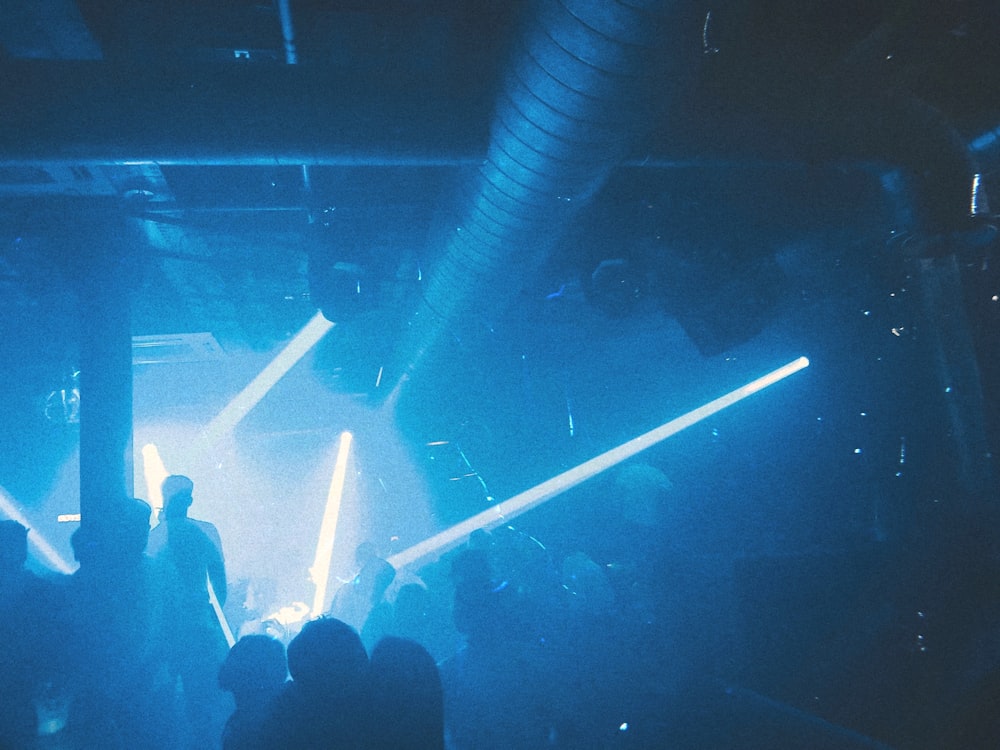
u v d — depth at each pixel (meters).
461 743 2.85
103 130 3.24
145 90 3.24
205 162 3.48
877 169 4.24
